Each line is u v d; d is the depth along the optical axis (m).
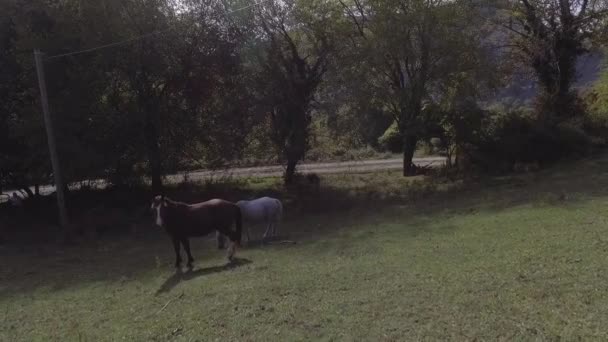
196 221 13.55
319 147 31.19
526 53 31.28
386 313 8.31
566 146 26.50
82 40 21.89
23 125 20.97
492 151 27.00
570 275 9.09
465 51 26.44
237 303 9.65
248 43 25.92
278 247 15.59
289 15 27.19
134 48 22.80
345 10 28.95
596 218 13.67
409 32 26.50
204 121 24.84
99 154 21.73
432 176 27.83
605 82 32.41
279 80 26.34
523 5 30.39
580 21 29.48
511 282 9.11
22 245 19.48
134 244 18.86
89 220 21.61
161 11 23.77
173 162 24.06
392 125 42.75
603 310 7.41
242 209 16.64
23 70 22.30
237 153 25.98
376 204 22.92
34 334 9.76
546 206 16.34
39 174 23.23
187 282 12.02
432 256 11.89
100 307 11.04
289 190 27.11
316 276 11.01
